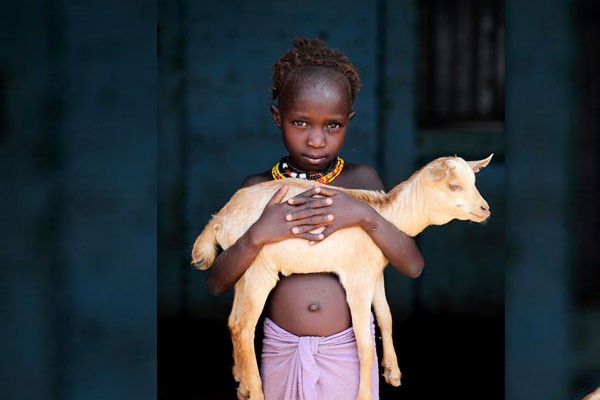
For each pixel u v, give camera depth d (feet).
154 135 8.02
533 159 8.11
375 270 6.10
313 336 6.11
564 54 7.96
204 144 9.93
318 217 5.90
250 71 9.86
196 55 9.81
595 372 8.21
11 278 7.99
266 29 9.78
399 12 9.50
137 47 7.93
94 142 7.97
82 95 7.92
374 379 6.28
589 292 8.20
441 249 10.02
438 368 9.41
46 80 7.88
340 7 9.64
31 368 8.03
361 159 9.76
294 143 6.10
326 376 6.11
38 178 7.95
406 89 9.60
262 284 6.05
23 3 7.82
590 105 8.01
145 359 8.11
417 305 10.06
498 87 9.47
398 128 9.68
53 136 7.93
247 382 6.15
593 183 8.10
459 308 10.06
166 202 9.89
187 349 9.68
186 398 8.96
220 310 9.84
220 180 9.97
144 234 8.07
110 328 8.07
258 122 9.95
